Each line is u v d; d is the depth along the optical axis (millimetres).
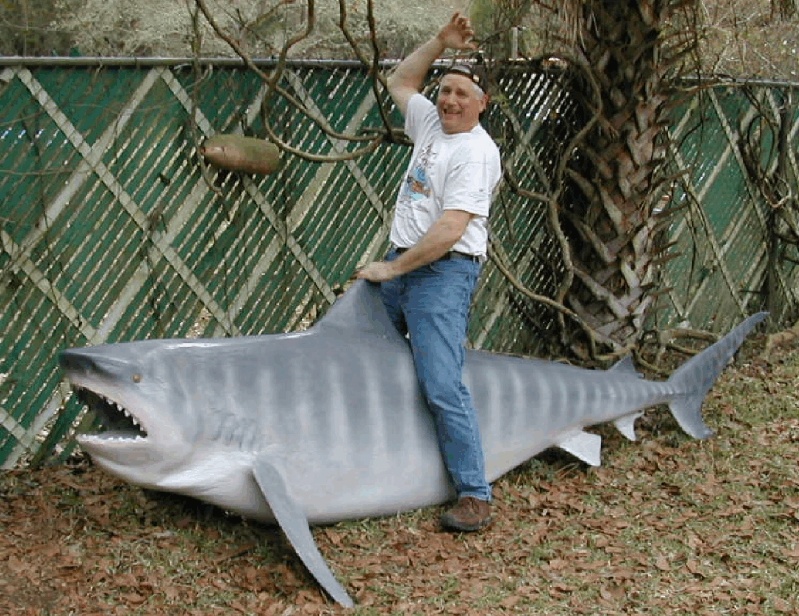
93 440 4203
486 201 4746
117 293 5359
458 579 4398
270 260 5836
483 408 5133
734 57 8914
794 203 8727
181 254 5516
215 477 4391
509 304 6934
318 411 4605
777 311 8969
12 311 5082
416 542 4734
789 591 4348
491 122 6465
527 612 4160
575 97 6691
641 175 6559
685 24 6484
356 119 6020
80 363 4137
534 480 5453
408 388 4859
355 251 6203
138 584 4219
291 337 4668
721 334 8477
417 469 4891
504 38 6395
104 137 5148
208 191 5527
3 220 4934
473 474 4855
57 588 4176
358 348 4789
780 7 7395
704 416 6488
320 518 4719
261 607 4129
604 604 4238
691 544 4746
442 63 6332
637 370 7102
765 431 6293
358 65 5922
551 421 5363
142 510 4824
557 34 6379
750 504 5191
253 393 4461
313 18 5238
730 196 8320
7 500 4941
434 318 4781
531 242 6930
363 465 4730
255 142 5465
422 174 4824
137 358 4207
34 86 4891
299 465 4559
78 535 4602
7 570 4277
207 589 4250
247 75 5559
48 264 5121
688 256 8070
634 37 6270
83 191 5152
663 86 6492
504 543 4758
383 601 4215
